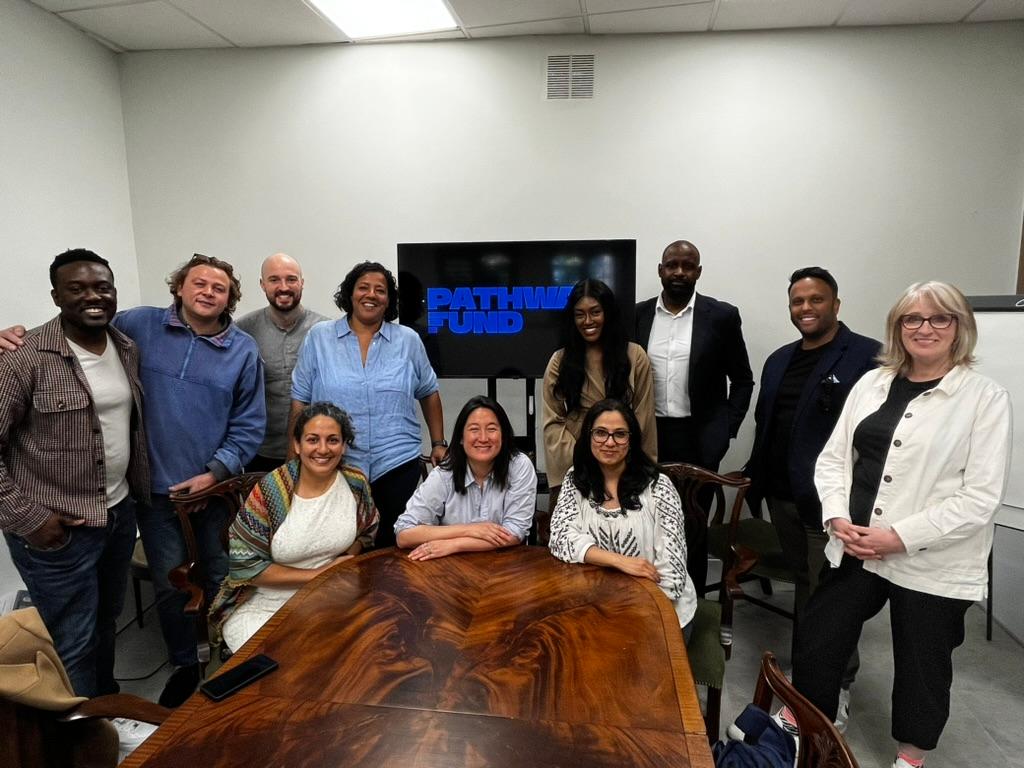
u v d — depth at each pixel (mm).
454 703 1073
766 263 3113
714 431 2635
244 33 3014
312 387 2281
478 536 1791
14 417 1671
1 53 2521
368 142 3221
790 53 2973
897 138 2969
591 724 1015
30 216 2676
